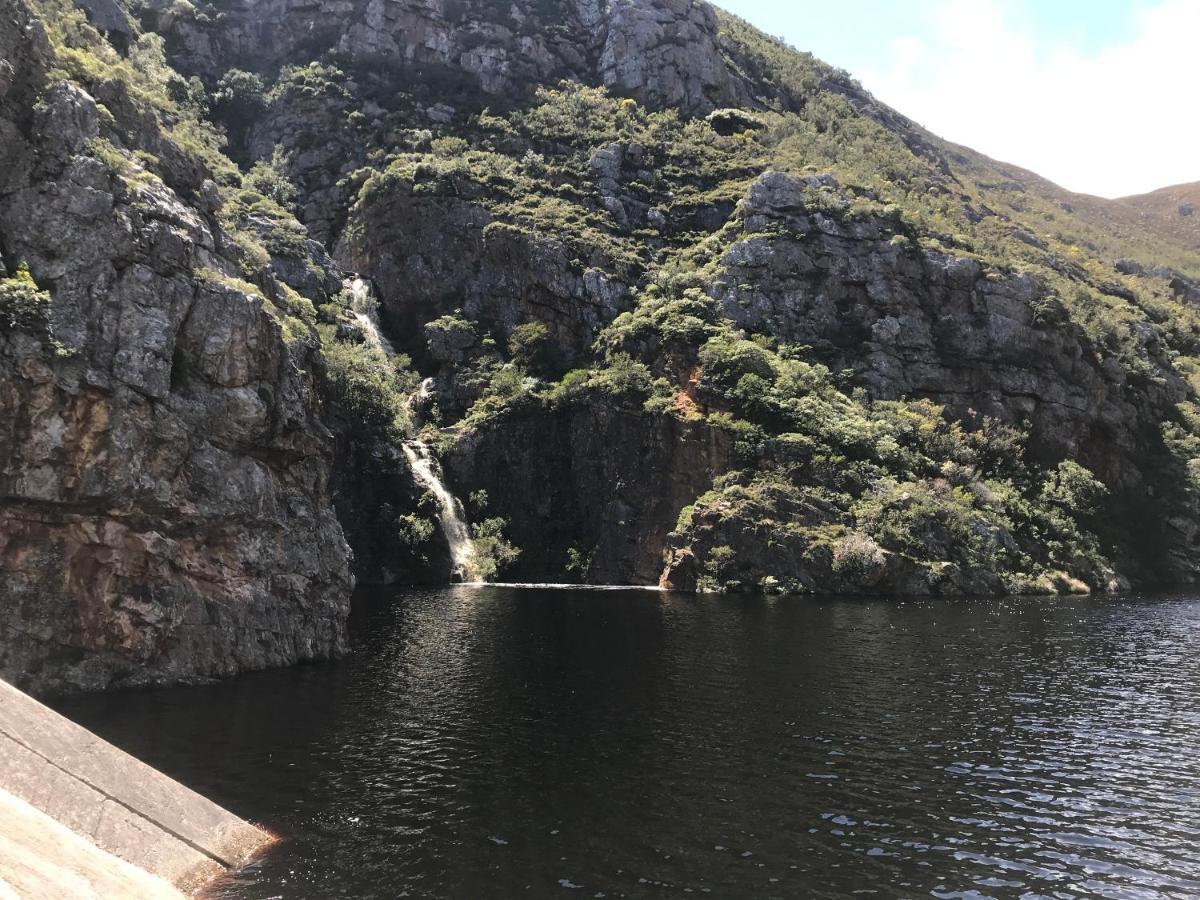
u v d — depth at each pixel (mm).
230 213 81312
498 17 161000
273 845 18656
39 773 16203
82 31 46969
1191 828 20922
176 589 34156
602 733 28000
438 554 84625
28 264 32688
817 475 82000
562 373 101375
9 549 29953
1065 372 107000
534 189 122062
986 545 80750
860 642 47125
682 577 77312
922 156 197875
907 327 106250
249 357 38625
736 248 109562
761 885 17453
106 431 32125
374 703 31328
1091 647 46688
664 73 154625
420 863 18016
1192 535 101750
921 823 20938
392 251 113438
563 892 16891
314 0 153125
